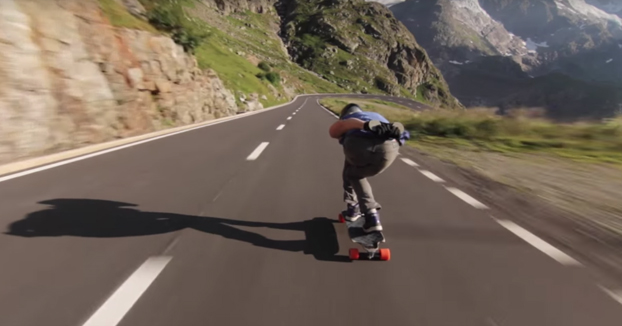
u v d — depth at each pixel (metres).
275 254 3.58
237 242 3.84
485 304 2.80
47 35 9.97
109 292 2.85
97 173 6.92
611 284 3.17
